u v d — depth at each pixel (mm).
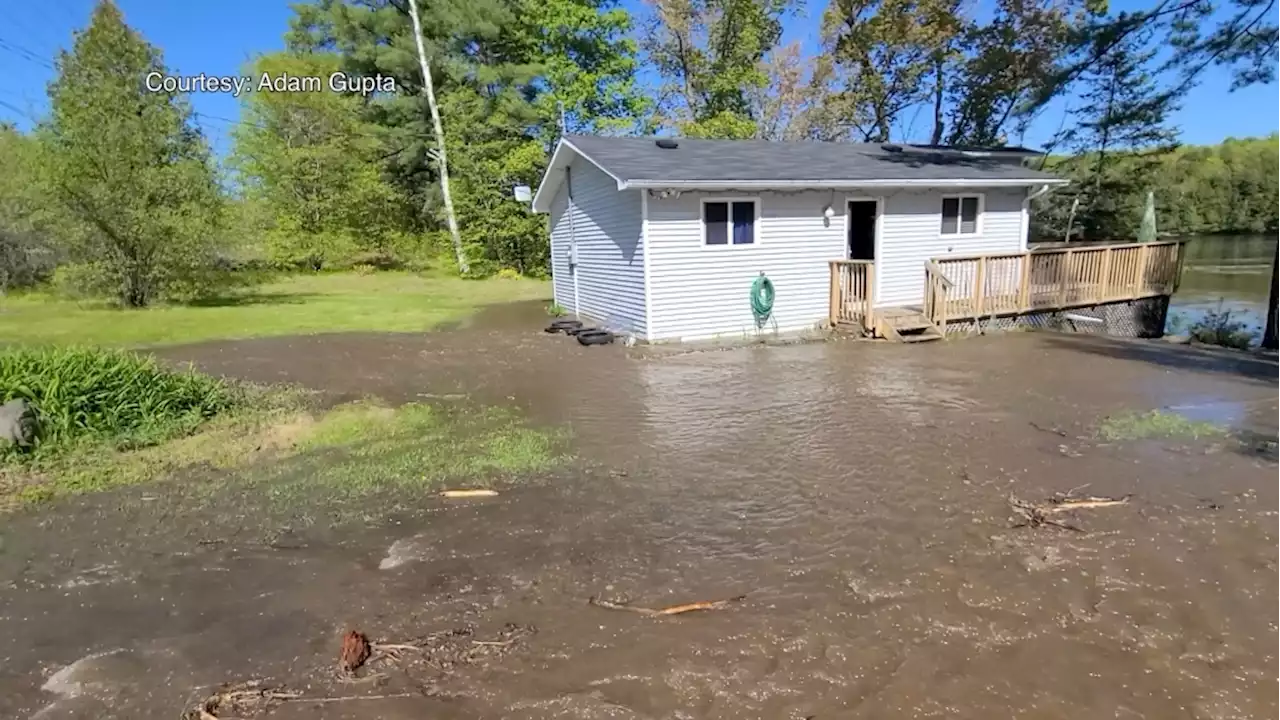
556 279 17797
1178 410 7469
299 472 5973
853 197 13328
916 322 12453
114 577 4195
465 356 11367
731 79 30766
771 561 4176
